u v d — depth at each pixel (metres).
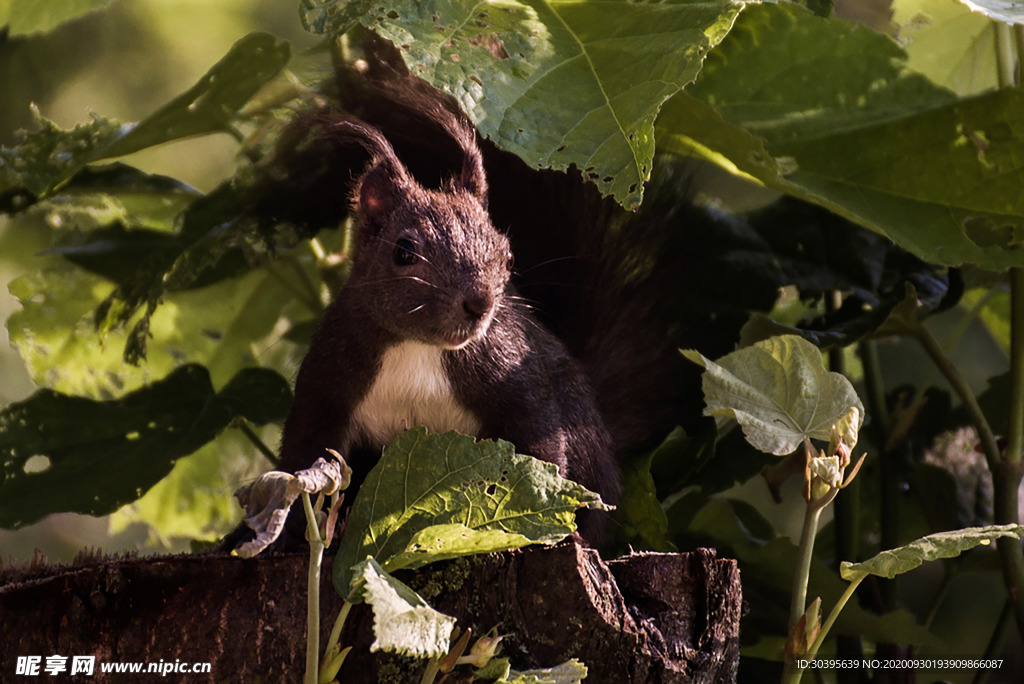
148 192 7.98
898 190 6.71
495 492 4.46
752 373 5.22
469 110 4.87
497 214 7.37
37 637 4.51
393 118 7.04
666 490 7.08
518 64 5.08
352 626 4.55
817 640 4.90
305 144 7.29
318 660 4.14
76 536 12.42
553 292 7.37
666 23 5.14
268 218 7.31
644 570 4.81
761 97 7.55
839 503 7.60
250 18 11.66
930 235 6.50
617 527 6.55
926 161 6.66
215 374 8.88
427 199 5.63
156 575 4.55
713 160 7.49
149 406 6.99
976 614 11.23
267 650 4.55
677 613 4.80
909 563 4.70
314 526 4.04
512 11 5.32
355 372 5.78
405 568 4.45
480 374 5.80
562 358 6.37
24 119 10.89
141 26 11.32
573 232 7.41
